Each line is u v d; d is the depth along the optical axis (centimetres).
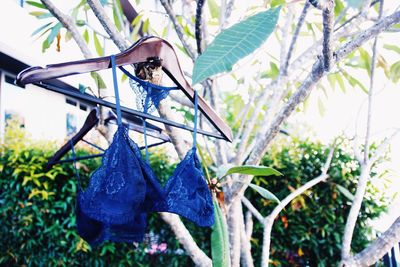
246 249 155
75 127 491
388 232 133
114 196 88
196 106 106
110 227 124
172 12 147
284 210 219
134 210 88
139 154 97
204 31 152
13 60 321
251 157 132
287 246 227
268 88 185
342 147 224
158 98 109
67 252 225
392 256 188
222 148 158
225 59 57
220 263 110
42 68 82
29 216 220
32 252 226
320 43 161
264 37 58
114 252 228
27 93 406
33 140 261
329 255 225
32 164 222
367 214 221
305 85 114
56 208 226
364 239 221
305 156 228
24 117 398
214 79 154
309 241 225
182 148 134
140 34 179
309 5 143
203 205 100
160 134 160
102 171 92
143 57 97
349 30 142
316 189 222
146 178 97
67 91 88
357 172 220
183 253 238
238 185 134
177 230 137
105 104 95
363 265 134
